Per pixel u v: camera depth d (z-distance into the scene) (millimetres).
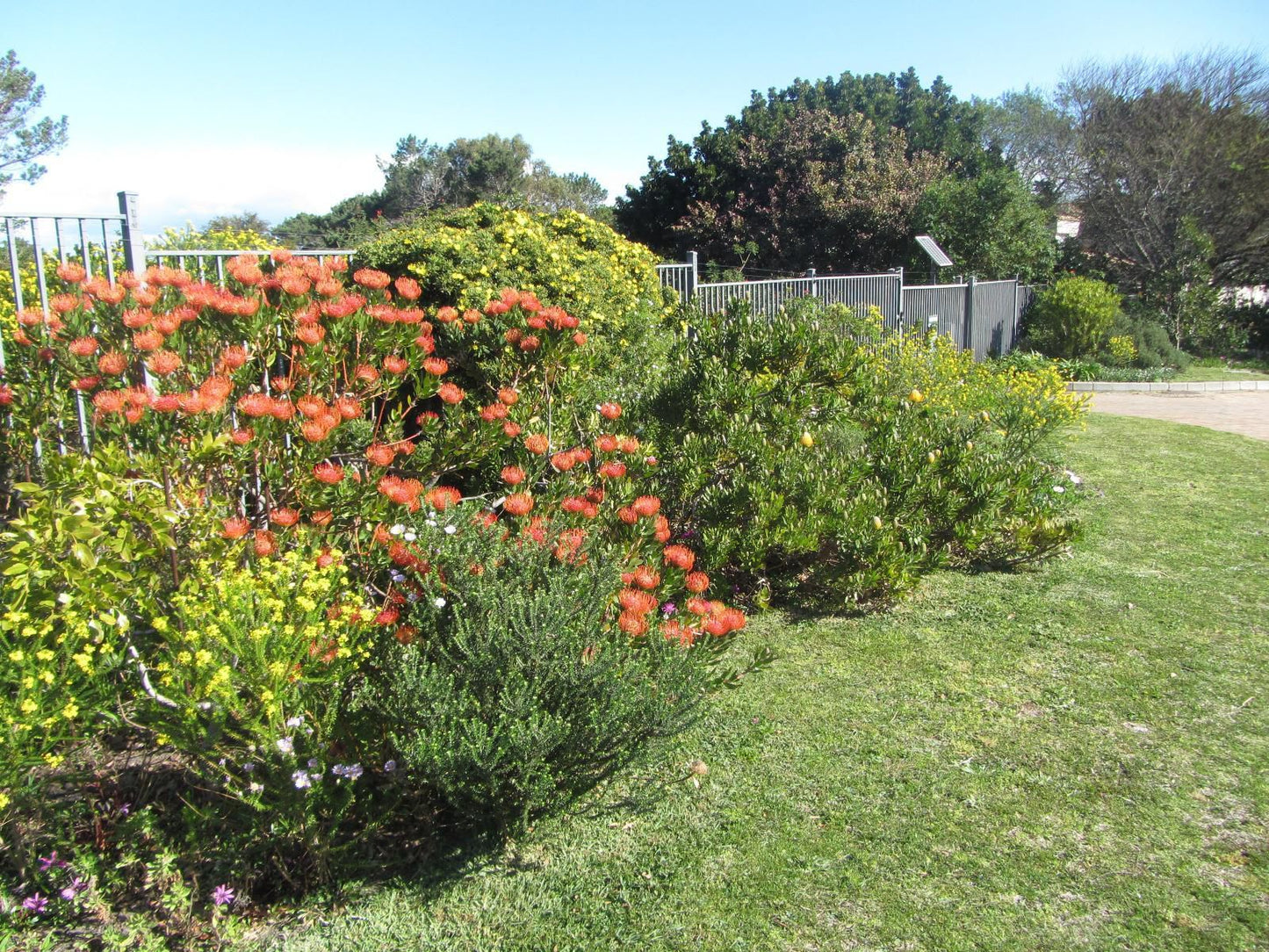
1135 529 6922
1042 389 9680
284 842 2785
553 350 4613
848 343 6102
